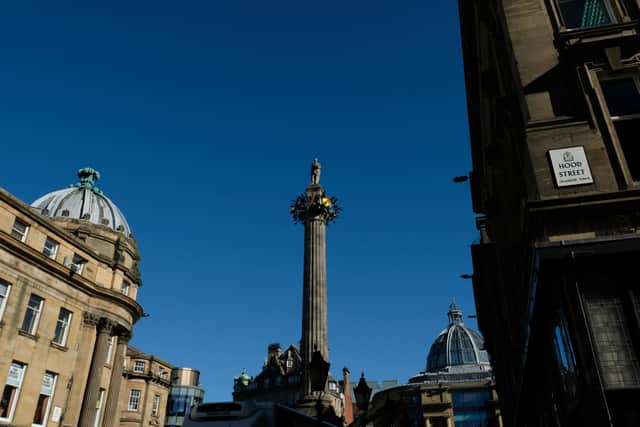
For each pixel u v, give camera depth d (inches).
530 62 468.8
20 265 1373.0
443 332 3373.5
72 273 1534.2
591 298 362.9
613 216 386.6
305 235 2401.6
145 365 2527.1
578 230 387.9
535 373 544.4
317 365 570.6
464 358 3127.5
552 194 408.5
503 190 679.7
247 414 524.1
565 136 427.2
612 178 404.2
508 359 879.7
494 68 631.2
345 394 3216.0
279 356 3764.8
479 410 2124.8
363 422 701.9
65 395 1453.0
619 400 327.3
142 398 2438.5
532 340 483.5
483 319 1171.3
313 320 2133.4
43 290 1437.0
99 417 1630.2
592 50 451.8
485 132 796.0
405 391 2201.0
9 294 1325.0
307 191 2502.5
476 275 1146.0
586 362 350.9
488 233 975.0
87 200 2113.7
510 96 499.8
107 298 1672.0
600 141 419.5
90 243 1840.6
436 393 2156.7
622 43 449.4
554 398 479.5
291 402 3326.8
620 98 438.3
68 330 1519.4
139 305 1828.2
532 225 406.6
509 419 964.6
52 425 1392.7
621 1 474.9
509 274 706.2
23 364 1344.7
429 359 3294.8
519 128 475.5
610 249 368.5
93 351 1599.4
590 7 484.7
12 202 1386.6
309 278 2255.2
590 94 436.8
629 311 353.7
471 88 796.6
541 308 427.2
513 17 497.0
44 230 1493.6
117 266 1775.3
